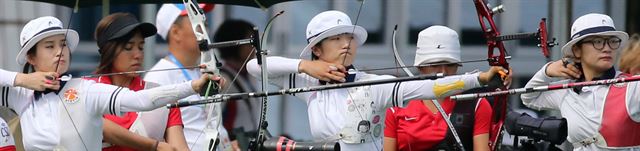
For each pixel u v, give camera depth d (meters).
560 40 21.66
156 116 18.22
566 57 17.80
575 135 18.08
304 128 27.64
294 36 27.98
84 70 27.92
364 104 16.77
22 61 17.14
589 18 17.39
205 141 17.09
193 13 16.19
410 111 18.66
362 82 15.77
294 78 17.59
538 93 18.45
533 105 18.72
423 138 18.48
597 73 17.59
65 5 19.44
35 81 16.34
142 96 16.09
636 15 24.45
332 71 16.75
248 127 23.97
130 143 17.92
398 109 18.77
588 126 17.83
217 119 17.25
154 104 16.00
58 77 16.55
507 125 18.64
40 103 16.78
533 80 17.92
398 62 17.94
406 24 28.34
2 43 26.06
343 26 16.89
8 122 17.44
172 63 20.16
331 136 16.95
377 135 16.98
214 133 17.11
